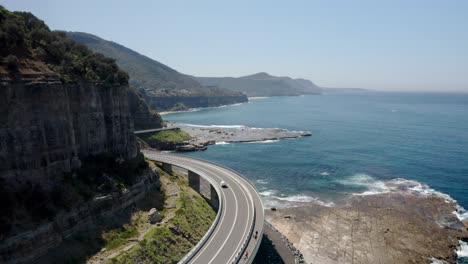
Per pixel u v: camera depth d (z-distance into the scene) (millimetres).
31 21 75062
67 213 56938
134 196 73500
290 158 162375
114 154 79312
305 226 88000
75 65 70250
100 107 75188
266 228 84375
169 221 69188
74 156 64562
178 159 124375
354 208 98938
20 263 47531
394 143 190750
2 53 56031
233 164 153500
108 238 59906
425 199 104562
